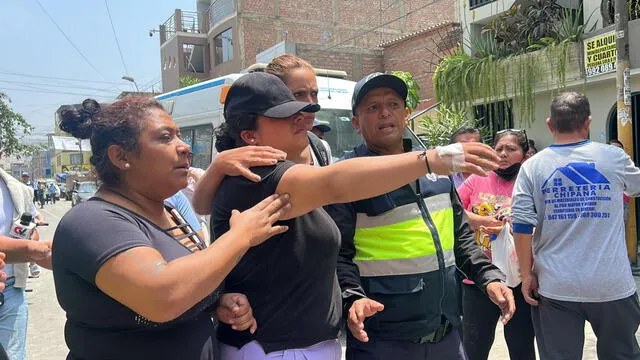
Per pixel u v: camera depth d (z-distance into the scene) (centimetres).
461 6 1266
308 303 181
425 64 1617
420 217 228
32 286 803
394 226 223
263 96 182
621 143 718
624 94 713
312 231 179
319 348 185
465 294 330
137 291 138
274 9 2444
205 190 186
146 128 163
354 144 589
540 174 281
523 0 1004
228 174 173
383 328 222
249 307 176
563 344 275
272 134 184
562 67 903
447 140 1012
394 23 2605
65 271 151
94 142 167
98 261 142
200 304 166
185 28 3012
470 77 1035
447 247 235
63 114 169
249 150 173
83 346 156
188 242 185
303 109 181
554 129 290
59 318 617
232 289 185
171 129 169
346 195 156
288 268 177
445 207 239
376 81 225
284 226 162
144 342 155
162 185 169
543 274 280
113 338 153
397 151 243
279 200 161
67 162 4678
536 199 283
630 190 280
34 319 615
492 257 334
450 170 149
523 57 954
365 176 152
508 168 345
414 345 224
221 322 188
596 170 270
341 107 597
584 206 269
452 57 1095
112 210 155
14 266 296
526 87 951
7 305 291
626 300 266
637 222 845
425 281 223
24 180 1997
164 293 137
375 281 224
